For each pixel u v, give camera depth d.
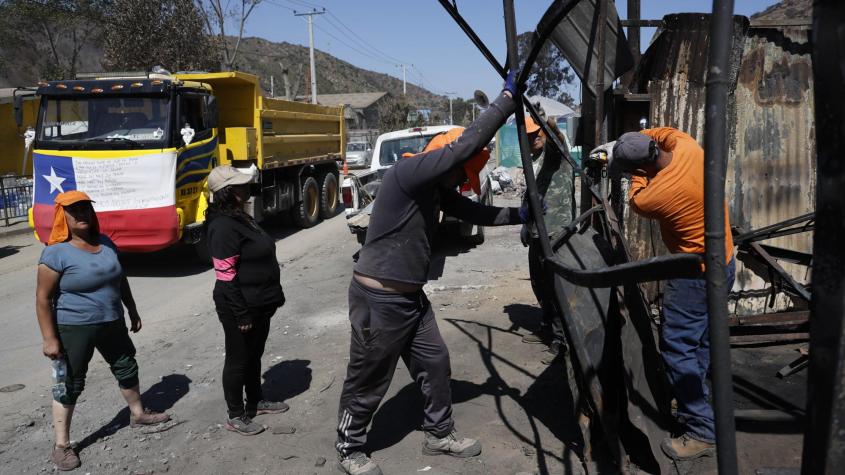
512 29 2.64
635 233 5.01
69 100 8.79
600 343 3.19
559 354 4.71
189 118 9.13
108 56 24.97
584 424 3.25
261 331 3.97
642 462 3.22
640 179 3.28
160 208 8.47
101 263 3.72
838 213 1.18
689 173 3.09
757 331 4.57
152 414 4.19
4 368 5.48
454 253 9.48
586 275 1.94
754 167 4.96
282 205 12.40
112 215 8.49
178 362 5.42
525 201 3.47
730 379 1.42
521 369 4.71
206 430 4.09
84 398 4.71
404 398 4.38
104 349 3.90
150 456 3.77
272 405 4.26
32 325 6.77
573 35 3.88
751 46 4.85
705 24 4.65
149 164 8.43
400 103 53.56
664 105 4.86
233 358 3.89
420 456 3.60
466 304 6.60
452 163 2.95
